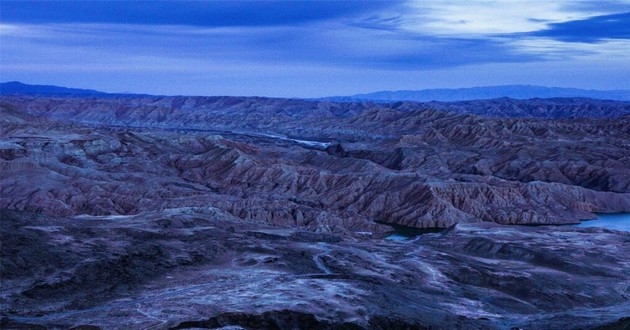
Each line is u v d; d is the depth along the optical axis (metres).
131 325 50.44
